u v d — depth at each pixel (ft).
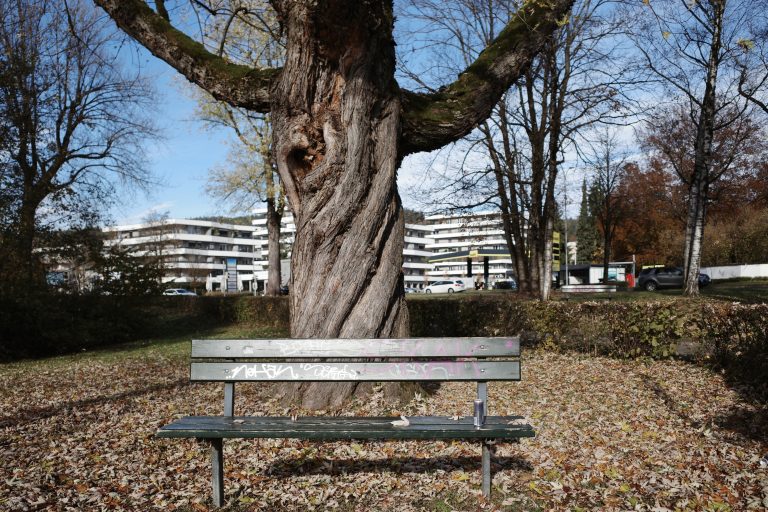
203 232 393.91
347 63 21.42
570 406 22.17
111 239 87.61
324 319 21.97
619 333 33.76
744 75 61.16
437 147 25.21
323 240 22.16
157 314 72.38
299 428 13.14
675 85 66.85
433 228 448.65
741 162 105.09
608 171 124.88
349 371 14.44
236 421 13.98
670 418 20.06
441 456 16.44
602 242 228.84
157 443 18.11
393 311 22.86
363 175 21.91
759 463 14.99
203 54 25.03
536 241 75.36
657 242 177.68
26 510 13.05
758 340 26.30
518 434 12.77
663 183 134.00
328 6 19.38
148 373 35.32
